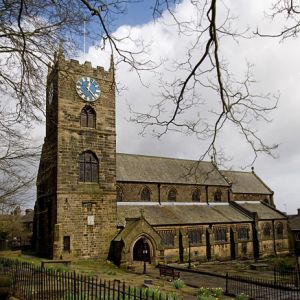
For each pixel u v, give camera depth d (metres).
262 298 27.89
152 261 46.62
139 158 62.28
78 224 43.91
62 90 44.75
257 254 65.31
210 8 8.00
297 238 80.56
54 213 43.59
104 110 48.09
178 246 54.09
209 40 8.39
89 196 45.16
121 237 44.97
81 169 45.50
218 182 69.81
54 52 11.12
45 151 25.39
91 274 33.50
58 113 44.19
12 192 16.62
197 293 27.28
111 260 45.38
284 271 41.91
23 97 11.11
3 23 10.17
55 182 43.88
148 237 46.94
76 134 45.28
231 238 62.12
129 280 32.66
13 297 18.42
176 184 61.88
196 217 58.81
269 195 80.62
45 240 46.19
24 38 9.72
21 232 72.44
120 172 56.22
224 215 63.91
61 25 10.40
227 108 8.92
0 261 25.81
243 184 77.00
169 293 25.58
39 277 19.72
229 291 30.72
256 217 66.50
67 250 42.88
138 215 52.56
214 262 56.88
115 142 48.47
